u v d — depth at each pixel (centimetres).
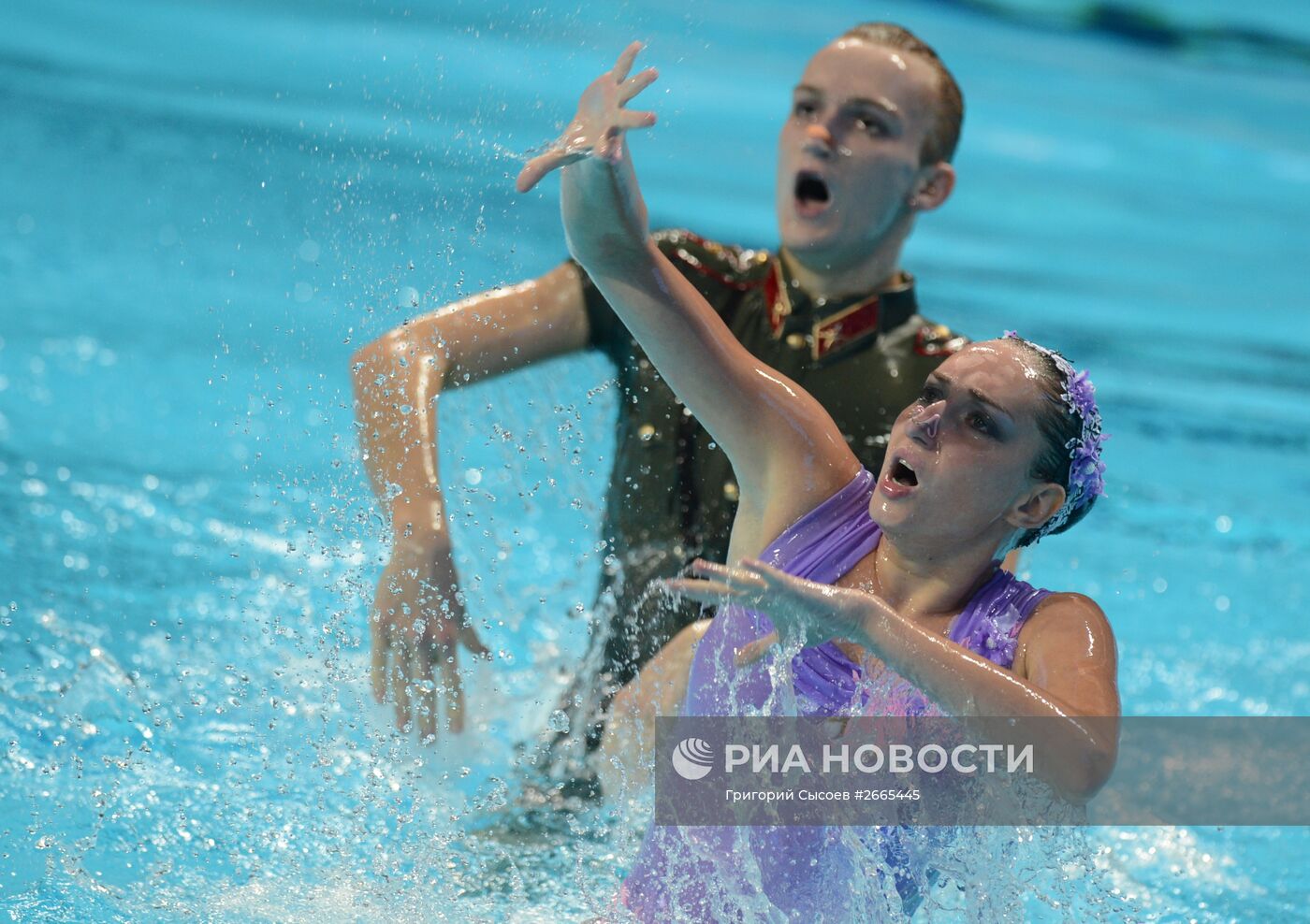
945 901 1041
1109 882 1174
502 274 1325
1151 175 4900
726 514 1251
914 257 3597
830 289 1319
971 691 823
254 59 4203
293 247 2708
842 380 1283
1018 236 3981
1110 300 3422
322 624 1421
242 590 1502
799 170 1296
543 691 1342
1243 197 4769
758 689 955
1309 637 1766
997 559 944
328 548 1248
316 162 3173
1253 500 2283
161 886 1004
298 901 1001
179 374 2128
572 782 1205
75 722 1223
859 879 940
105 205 2852
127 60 4116
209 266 2569
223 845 1062
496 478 1847
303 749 1197
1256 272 3897
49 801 1102
